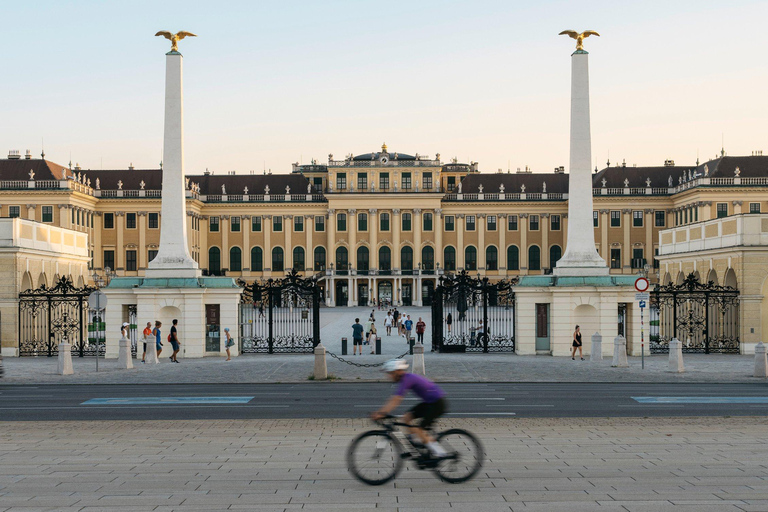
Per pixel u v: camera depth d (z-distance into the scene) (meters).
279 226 135.62
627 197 127.88
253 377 32.91
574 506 13.25
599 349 38.44
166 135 43.28
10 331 44.41
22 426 20.72
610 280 42.09
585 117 42.59
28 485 14.75
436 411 14.59
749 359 40.75
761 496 13.87
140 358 41.47
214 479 15.13
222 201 135.25
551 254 133.12
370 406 24.58
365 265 133.50
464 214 133.88
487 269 133.50
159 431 19.95
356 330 44.88
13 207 111.62
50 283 51.56
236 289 42.81
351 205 133.38
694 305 52.53
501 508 13.15
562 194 132.00
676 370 34.25
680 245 58.19
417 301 130.88
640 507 13.21
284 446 18.09
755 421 21.25
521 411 23.42
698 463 16.36
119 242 125.94
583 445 18.11
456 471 14.92
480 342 49.66
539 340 42.72
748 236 45.12
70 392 28.45
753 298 44.34
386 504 13.39
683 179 124.56
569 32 42.66
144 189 126.00
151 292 42.00
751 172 115.00
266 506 13.31
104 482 14.94
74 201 113.94
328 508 13.17
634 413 23.03
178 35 43.53
